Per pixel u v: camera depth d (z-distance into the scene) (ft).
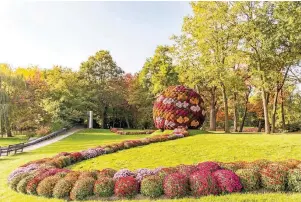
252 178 31.91
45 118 150.00
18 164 60.13
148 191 31.73
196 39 108.27
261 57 91.66
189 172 34.22
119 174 35.68
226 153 50.72
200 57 103.86
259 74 92.58
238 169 34.76
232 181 31.35
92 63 201.05
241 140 60.29
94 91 186.91
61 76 176.76
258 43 90.27
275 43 81.82
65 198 33.47
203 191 30.86
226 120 103.60
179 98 89.30
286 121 147.33
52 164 46.09
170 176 32.35
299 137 58.29
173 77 158.30
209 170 34.22
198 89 124.88
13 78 135.23
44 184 35.17
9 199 34.65
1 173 52.13
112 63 203.72
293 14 78.95
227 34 97.50
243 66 114.42
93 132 150.92
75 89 177.17
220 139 63.87
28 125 141.49
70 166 50.21
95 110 185.57
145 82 178.60
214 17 97.96
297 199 27.94
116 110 202.39
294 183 31.48
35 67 202.59
